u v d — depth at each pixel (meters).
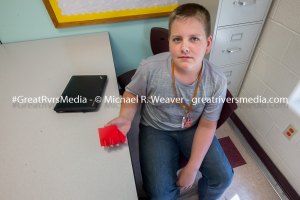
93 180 0.58
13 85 0.96
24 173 0.61
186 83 0.80
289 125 1.14
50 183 0.58
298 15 0.97
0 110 0.82
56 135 0.71
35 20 1.29
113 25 1.43
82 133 0.71
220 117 0.89
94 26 1.40
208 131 0.87
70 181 0.58
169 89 0.83
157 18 1.45
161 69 0.81
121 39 1.51
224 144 1.50
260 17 1.17
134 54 1.63
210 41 0.77
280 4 1.07
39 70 1.05
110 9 1.33
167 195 0.83
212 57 1.28
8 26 1.27
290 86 1.10
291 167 1.18
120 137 0.66
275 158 1.30
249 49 1.32
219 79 0.80
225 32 1.18
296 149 1.12
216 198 1.03
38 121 0.77
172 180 0.86
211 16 1.13
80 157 0.64
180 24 0.69
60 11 1.27
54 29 1.36
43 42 1.33
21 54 1.20
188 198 1.18
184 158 0.97
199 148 0.85
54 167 0.62
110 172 0.60
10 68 1.08
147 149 0.92
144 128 1.02
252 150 1.46
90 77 0.94
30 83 0.97
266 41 1.23
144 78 0.84
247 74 1.47
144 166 0.88
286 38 1.07
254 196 1.21
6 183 0.59
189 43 0.69
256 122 1.43
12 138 0.71
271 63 1.21
